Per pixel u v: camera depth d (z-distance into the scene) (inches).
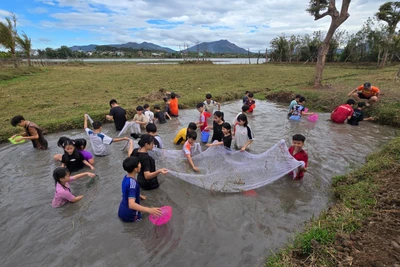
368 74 869.8
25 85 724.7
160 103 484.1
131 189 152.8
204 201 183.2
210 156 242.4
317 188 197.8
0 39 1120.8
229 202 181.3
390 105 384.8
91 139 256.4
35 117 391.2
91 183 207.9
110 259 131.9
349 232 129.7
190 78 914.1
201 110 326.6
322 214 158.9
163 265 127.4
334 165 235.0
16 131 324.8
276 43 2095.2
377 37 1401.3
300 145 206.8
